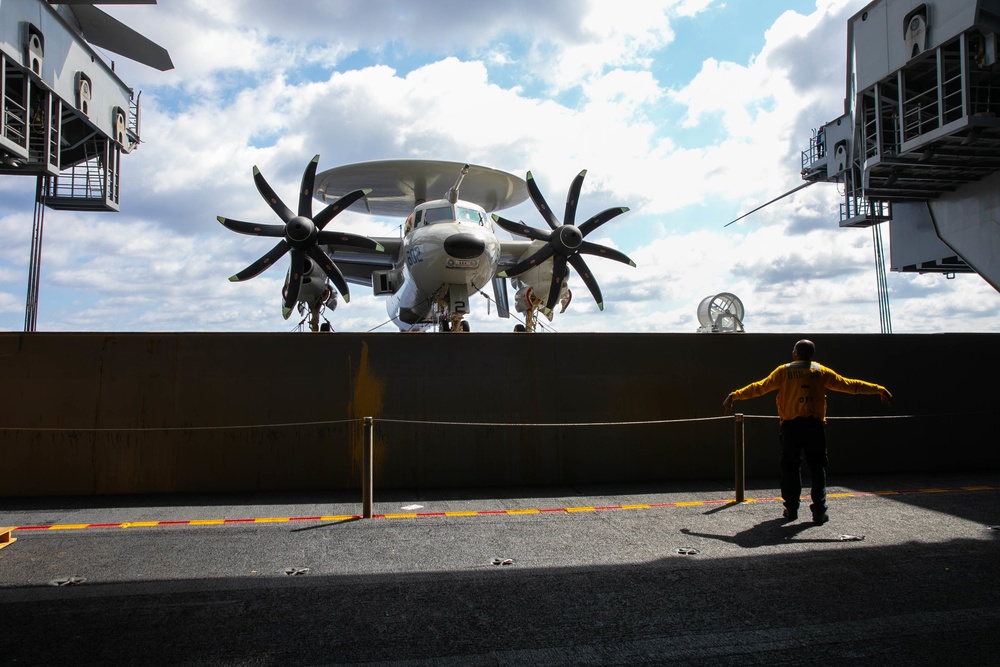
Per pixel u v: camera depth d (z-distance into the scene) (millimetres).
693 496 8242
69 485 8352
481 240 16469
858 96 19969
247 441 8602
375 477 8703
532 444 9039
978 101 17297
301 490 8617
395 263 22703
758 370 9805
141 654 3736
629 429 9305
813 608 4402
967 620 4188
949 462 10180
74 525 6805
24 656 3701
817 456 6801
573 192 20297
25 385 8445
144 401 8570
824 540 6070
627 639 3943
